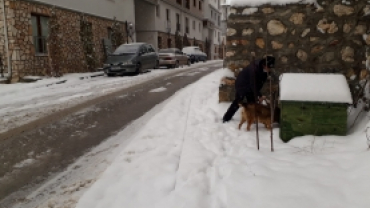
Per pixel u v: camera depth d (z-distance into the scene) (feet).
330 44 16.19
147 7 83.76
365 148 10.31
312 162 9.70
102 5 59.41
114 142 14.76
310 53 16.63
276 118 15.46
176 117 18.06
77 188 10.11
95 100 26.00
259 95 15.42
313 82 12.98
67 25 48.26
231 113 16.37
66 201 9.25
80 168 11.78
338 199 7.29
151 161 11.37
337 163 9.44
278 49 17.24
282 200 7.43
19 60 37.91
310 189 7.84
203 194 8.43
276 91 17.31
